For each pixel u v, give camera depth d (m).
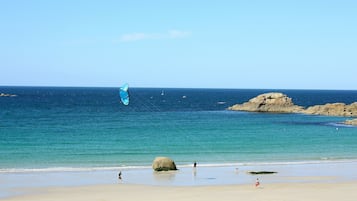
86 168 46.94
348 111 127.94
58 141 67.62
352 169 47.69
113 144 65.44
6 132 78.00
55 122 98.56
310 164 50.88
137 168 47.28
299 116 124.44
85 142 67.00
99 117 114.94
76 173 44.19
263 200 32.47
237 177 42.50
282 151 60.59
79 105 170.12
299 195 34.25
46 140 68.56
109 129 85.88
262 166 49.25
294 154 58.22
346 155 57.78
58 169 46.12
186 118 115.38
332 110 129.62
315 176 43.19
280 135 79.25
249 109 142.50
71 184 38.59
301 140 72.50
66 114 123.25
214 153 58.53
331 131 86.81
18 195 34.03
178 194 34.56
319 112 130.50
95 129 85.50
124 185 38.25
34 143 65.25
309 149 62.69
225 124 99.25
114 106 167.75
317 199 32.94
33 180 40.25
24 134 75.56
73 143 65.75
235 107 148.12
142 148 61.97
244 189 36.56
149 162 51.25
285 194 34.59
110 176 42.66
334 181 40.56
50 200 32.47
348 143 69.19
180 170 46.28
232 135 78.50
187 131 84.19
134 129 86.44
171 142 68.50
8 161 50.69
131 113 131.88
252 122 105.19
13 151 57.81
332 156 56.97
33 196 33.75
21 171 44.75
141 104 187.62
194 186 37.94
